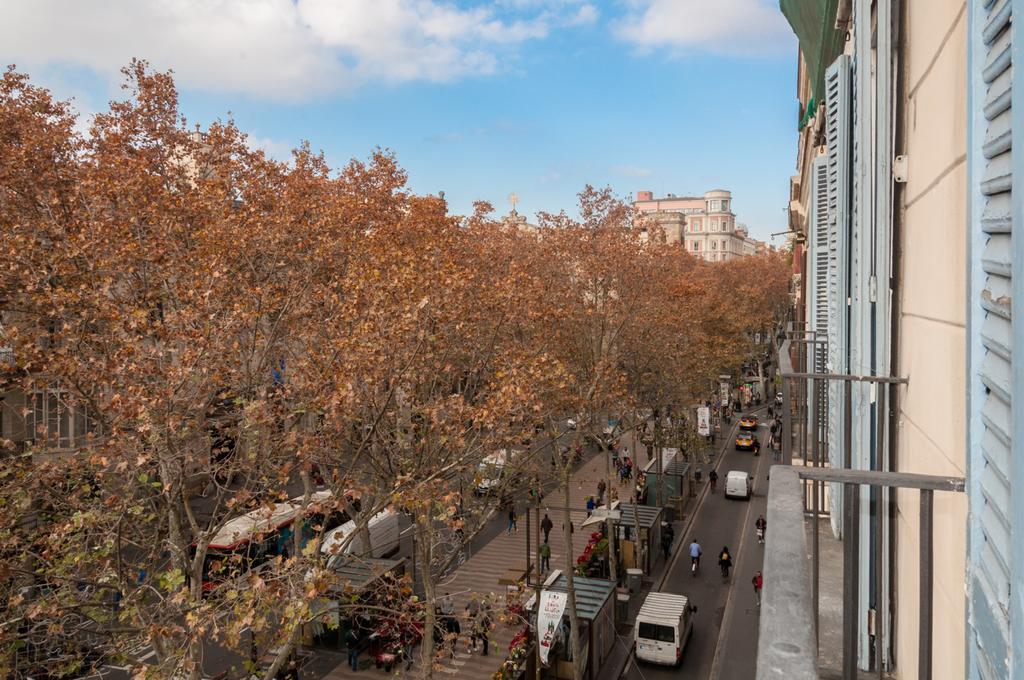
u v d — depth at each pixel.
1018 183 1.77
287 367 14.18
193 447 12.48
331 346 12.89
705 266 86.00
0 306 13.04
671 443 39.66
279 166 22.42
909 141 5.00
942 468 3.80
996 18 2.20
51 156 17.81
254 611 9.48
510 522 33.81
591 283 27.92
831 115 8.84
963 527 3.19
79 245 12.55
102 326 12.31
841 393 7.68
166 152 21.52
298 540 13.82
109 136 19.72
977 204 2.49
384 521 29.33
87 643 11.92
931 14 4.24
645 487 38.00
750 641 23.80
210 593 10.91
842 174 7.70
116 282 14.04
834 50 10.23
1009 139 2.07
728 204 142.62
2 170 16.47
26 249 12.48
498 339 18.11
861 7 6.27
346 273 16.09
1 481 11.12
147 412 10.20
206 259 14.02
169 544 11.30
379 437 14.62
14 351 10.97
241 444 12.78
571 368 24.17
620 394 24.75
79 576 10.70
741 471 46.00
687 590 28.36
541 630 18.59
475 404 16.83
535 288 18.92
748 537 34.56
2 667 10.67
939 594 3.74
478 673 20.33
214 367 11.60
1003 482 2.13
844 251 7.68
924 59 4.45
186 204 16.47
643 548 29.86
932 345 4.15
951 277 3.69
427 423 14.09
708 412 47.09
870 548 5.15
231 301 14.31
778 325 75.75
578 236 27.78
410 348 13.38
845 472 3.06
